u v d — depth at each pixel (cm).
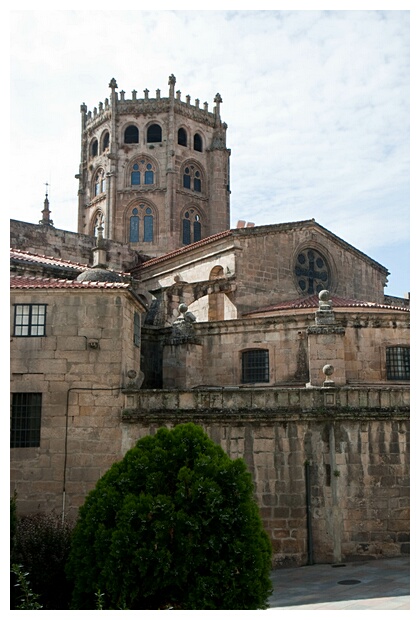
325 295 3175
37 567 1922
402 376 3434
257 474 2567
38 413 2642
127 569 1578
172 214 6988
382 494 2569
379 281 5338
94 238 5909
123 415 2628
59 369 2667
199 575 1562
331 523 2530
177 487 1662
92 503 1727
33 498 2578
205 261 4744
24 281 2873
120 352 2683
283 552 2506
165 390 2642
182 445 1714
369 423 2600
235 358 3575
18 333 2694
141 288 5375
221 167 7400
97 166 7481
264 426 2594
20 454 2606
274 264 4553
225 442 2595
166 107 7206
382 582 2150
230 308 4303
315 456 2569
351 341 3416
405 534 2559
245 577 1557
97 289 2702
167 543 1588
